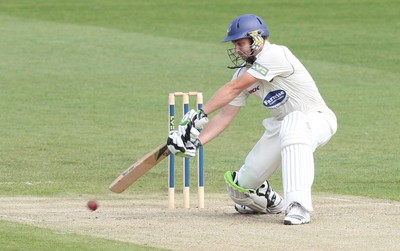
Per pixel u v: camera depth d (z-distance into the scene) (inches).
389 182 1502.2
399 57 3006.9
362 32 3499.0
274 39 3344.0
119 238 1019.9
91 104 2276.1
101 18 3855.8
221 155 1734.7
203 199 1272.1
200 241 1003.3
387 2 4279.0
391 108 2246.6
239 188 1173.7
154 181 1512.1
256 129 2006.6
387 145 1834.4
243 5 4242.1
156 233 1050.1
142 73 2716.5
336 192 1413.6
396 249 967.0
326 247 973.2
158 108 2234.3
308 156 1118.4
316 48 3164.4
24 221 1124.5
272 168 1165.7
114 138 1884.8
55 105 2258.9
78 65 2832.2
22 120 2071.9
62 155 1713.8
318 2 4298.7
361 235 1039.6
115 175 1546.5
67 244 984.3
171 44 3240.7
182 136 1114.7
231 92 1115.9
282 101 1147.9
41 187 1430.9
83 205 1273.4
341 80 2630.4
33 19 3794.3
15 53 3009.4
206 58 2977.4
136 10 4089.6
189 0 4387.3
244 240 1009.5
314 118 1143.0
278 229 1078.4
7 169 1581.0
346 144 1845.5
